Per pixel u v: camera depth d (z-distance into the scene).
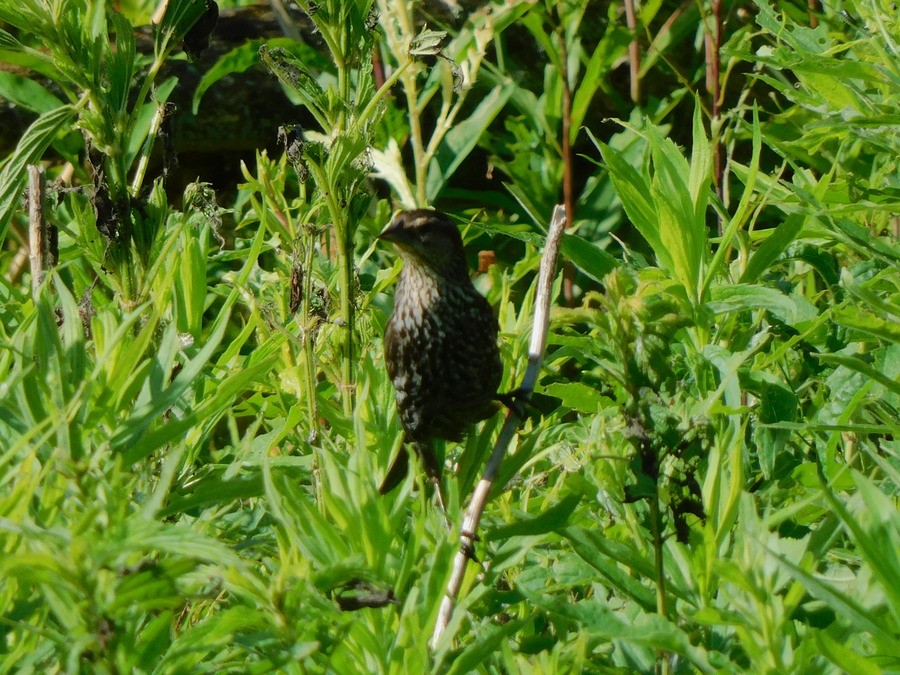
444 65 9.85
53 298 6.79
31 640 3.97
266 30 12.91
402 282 6.97
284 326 7.39
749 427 7.19
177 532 3.40
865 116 7.65
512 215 12.32
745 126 8.89
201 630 3.67
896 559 3.88
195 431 5.98
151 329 4.50
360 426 4.67
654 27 13.10
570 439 6.99
